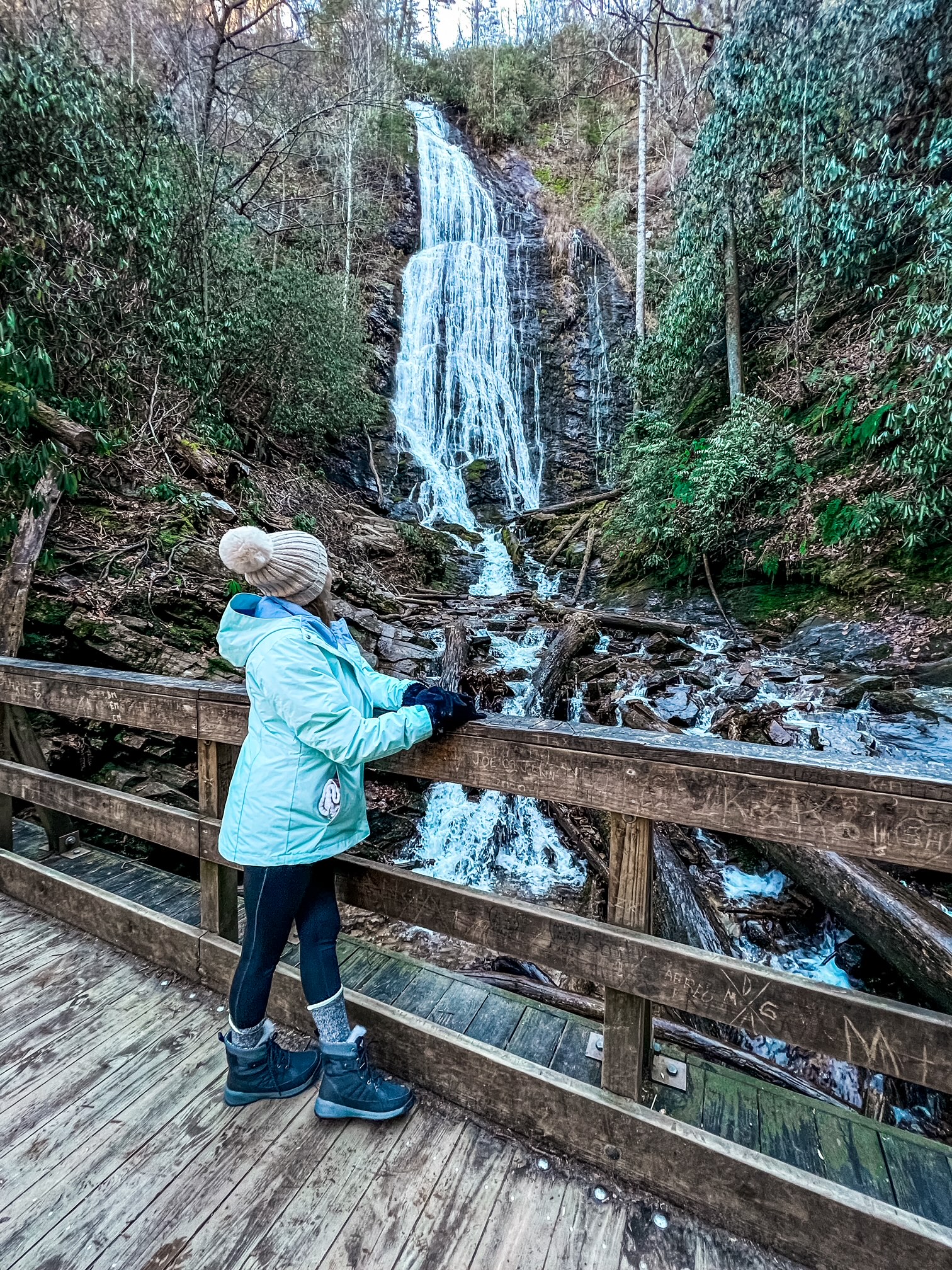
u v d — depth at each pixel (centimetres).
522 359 1471
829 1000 107
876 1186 124
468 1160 133
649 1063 144
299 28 1272
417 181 1575
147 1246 116
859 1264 108
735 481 733
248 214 978
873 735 412
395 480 1177
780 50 666
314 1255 115
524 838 446
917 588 577
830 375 744
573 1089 133
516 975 253
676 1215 122
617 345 1430
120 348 600
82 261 521
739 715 454
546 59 1936
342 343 930
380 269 1380
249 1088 141
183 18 921
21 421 351
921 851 97
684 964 118
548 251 1579
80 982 189
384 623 679
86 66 545
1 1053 161
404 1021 152
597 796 124
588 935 127
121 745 388
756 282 916
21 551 416
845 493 663
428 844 452
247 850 127
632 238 1529
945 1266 102
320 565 134
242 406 851
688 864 366
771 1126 136
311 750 126
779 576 716
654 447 869
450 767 137
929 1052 100
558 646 630
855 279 736
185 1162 133
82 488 517
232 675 446
